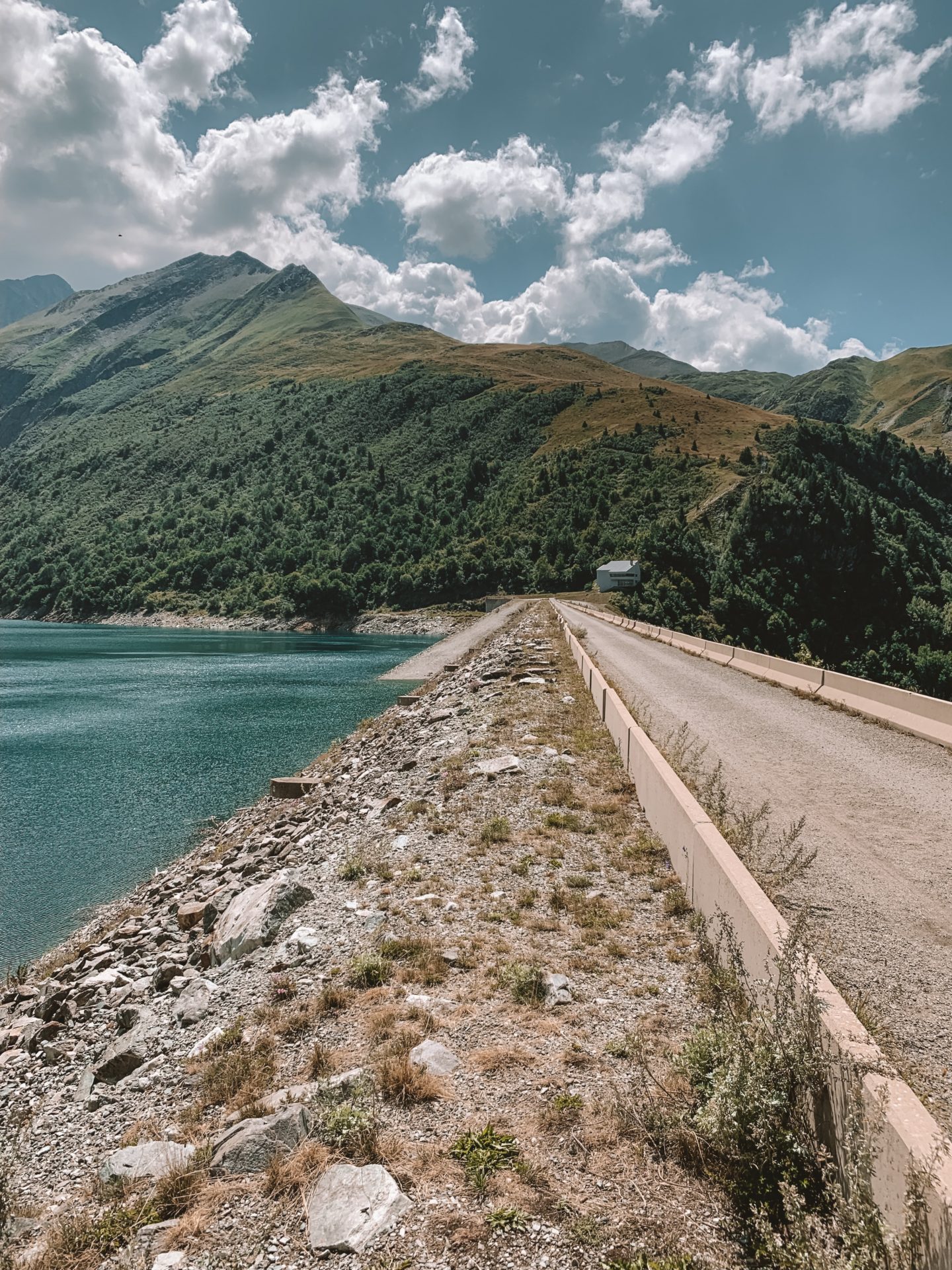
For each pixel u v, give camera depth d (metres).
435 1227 3.75
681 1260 3.42
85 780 27.48
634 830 9.91
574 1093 4.77
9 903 16.83
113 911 15.98
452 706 22.45
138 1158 4.64
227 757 30.97
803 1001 4.39
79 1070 7.06
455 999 6.14
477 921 7.66
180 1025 6.79
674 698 20.89
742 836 8.12
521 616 72.06
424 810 11.60
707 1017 5.57
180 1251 3.85
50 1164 5.18
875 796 10.90
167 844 20.69
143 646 97.00
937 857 8.33
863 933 6.48
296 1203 4.07
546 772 12.66
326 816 15.13
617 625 59.78
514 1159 4.20
